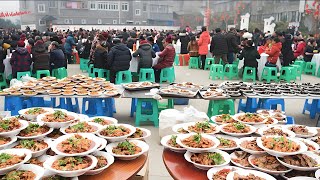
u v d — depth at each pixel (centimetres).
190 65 1045
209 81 798
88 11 2498
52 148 188
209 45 1004
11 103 441
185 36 1133
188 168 194
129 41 895
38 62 669
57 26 1912
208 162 190
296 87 472
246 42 807
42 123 232
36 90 438
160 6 2825
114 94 420
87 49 934
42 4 2302
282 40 833
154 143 384
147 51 716
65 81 493
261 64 803
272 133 237
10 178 160
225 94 423
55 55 730
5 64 665
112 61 671
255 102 479
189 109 369
